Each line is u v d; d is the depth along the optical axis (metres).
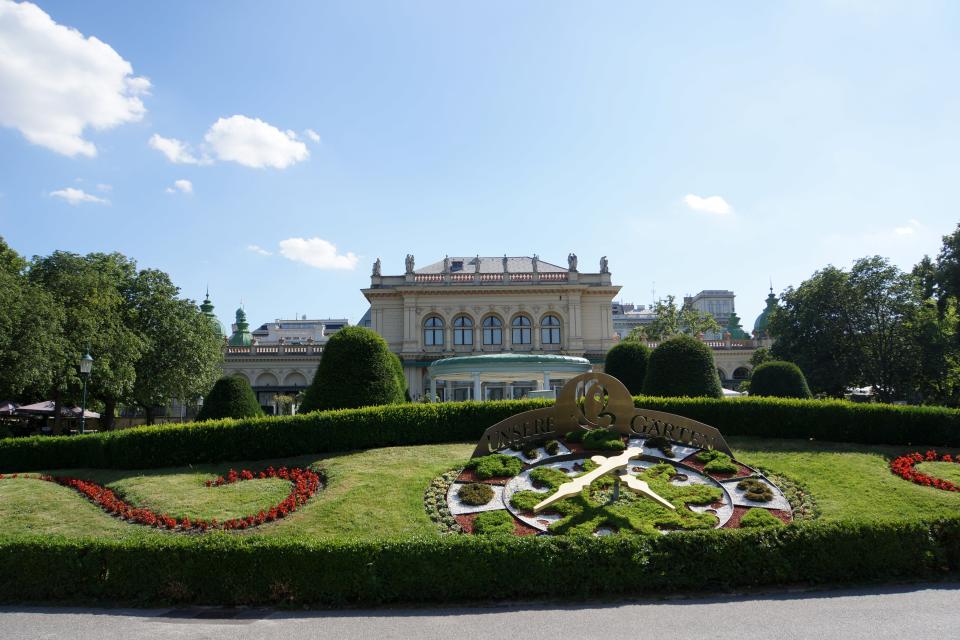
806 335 45.47
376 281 64.12
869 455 16.50
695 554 9.80
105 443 18.08
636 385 25.23
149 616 9.05
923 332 42.09
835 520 10.38
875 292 43.44
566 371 25.81
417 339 62.22
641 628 8.15
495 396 55.31
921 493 13.54
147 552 9.72
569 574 9.51
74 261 36.91
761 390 26.09
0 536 10.52
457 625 8.41
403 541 9.62
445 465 15.18
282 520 12.49
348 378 19.58
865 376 43.78
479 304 62.88
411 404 18.58
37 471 19.22
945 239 38.75
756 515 12.20
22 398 40.78
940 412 17.83
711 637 7.78
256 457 17.31
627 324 126.31
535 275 63.53
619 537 9.95
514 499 12.88
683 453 15.31
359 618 8.80
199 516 12.95
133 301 43.28
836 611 8.68
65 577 9.81
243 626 8.52
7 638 8.19
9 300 28.05
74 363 34.12
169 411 59.19
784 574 9.82
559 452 15.21
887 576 10.03
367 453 16.72
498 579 9.45
